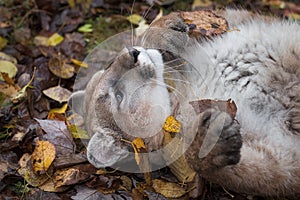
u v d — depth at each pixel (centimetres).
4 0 255
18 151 208
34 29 249
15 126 214
